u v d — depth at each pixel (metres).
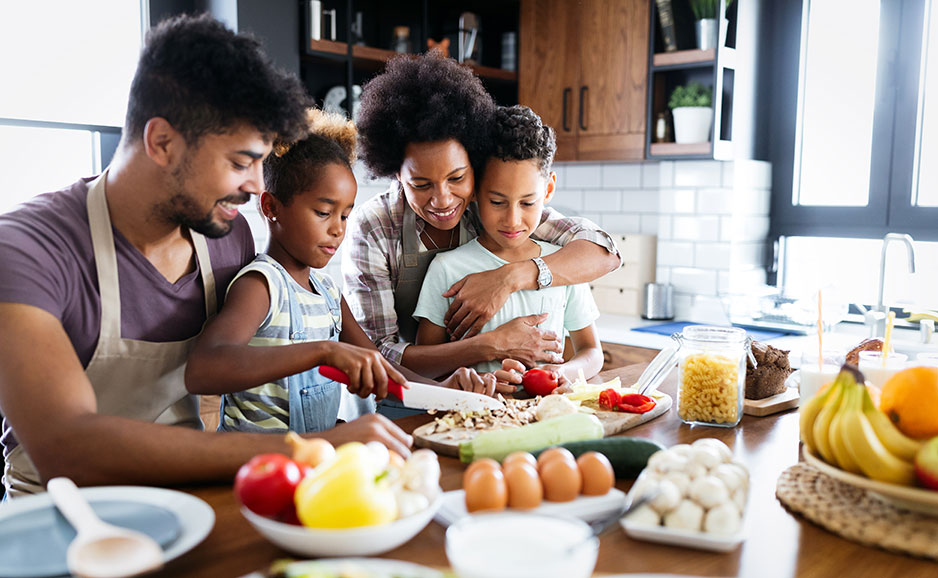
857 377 0.88
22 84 2.30
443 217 1.57
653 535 0.82
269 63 1.07
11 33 2.26
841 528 0.84
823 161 2.99
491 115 1.56
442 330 1.72
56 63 2.37
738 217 2.97
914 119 2.73
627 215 3.36
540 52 3.19
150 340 1.23
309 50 2.60
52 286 1.05
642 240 3.16
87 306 1.15
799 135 3.04
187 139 1.03
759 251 3.12
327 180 1.32
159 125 1.03
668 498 0.82
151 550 0.71
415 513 0.79
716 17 2.72
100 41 2.46
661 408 1.34
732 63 2.81
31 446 0.94
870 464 0.84
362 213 1.76
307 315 1.38
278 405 1.32
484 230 1.78
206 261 1.30
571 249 1.75
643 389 1.40
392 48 2.97
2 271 1.00
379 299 1.72
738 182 2.94
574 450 0.99
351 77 2.75
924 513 0.86
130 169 1.10
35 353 0.98
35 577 0.69
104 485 0.95
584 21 3.05
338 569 0.62
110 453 0.93
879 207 2.84
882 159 2.81
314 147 1.33
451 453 1.11
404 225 1.74
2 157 2.28
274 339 1.31
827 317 2.66
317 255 1.37
